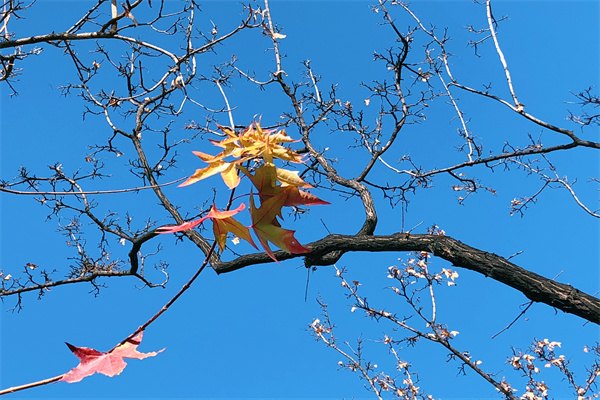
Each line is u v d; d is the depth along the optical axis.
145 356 1.06
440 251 3.22
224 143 1.14
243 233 1.09
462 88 4.52
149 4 3.39
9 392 1.01
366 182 5.26
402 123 4.93
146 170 5.12
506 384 5.47
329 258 3.73
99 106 5.19
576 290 2.86
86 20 3.38
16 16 3.44
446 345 5.48
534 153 4.36
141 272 5.26
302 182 1.12
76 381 1.02
